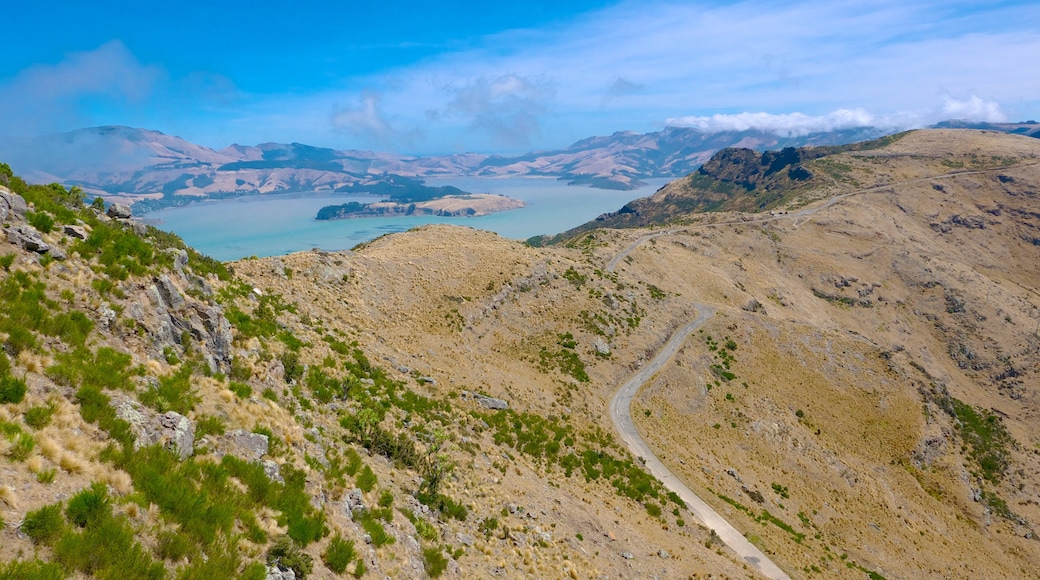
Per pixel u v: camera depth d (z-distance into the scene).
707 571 37.53
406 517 21.58
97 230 22.34
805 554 52.78
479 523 26.28
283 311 42.59
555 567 26.20
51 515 10.13
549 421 57.47
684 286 149.25
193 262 35.66
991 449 103.38
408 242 100.06
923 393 108.75
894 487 84.88
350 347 45.28
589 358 82.38
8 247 17.89
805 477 77.75
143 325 19.38
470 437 40.50
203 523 12.96
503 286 87.69
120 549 10.73
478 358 67.75
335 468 20.66
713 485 61.31
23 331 14.49
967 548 76.75
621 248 167.38
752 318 115.69
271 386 24.95
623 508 44.41
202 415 17.69
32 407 12.66
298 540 15.13
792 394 97.56
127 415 14.62
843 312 199.50
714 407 85.44
